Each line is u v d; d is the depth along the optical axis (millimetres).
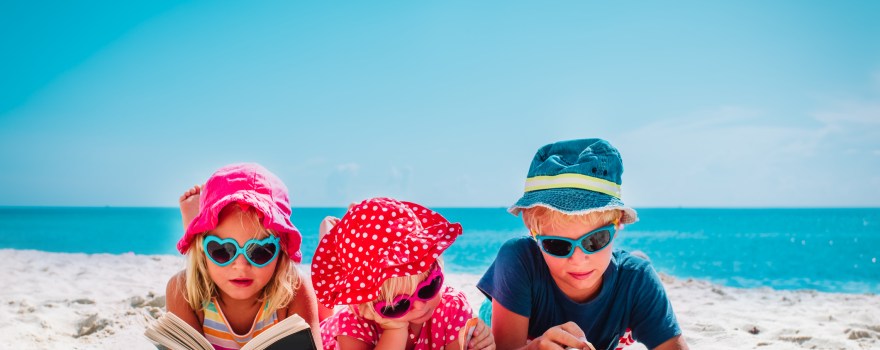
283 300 2689
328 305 2477
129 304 5125
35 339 3990
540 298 2785
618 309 2764
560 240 2500
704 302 6379
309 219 85250
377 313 2377
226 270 2473
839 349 3900
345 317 2557
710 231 60906
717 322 4957
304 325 2143
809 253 30469
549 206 2420
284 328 2129
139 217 96875
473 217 105562
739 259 25922
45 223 67938
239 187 2518
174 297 2701
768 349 3957
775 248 35094
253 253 2471
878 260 25156
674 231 61250
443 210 161875
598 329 2801
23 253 11188
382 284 2324
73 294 5836
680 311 5711
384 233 2346
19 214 121375
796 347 3998
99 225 60844
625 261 2834
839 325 4770
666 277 8742
